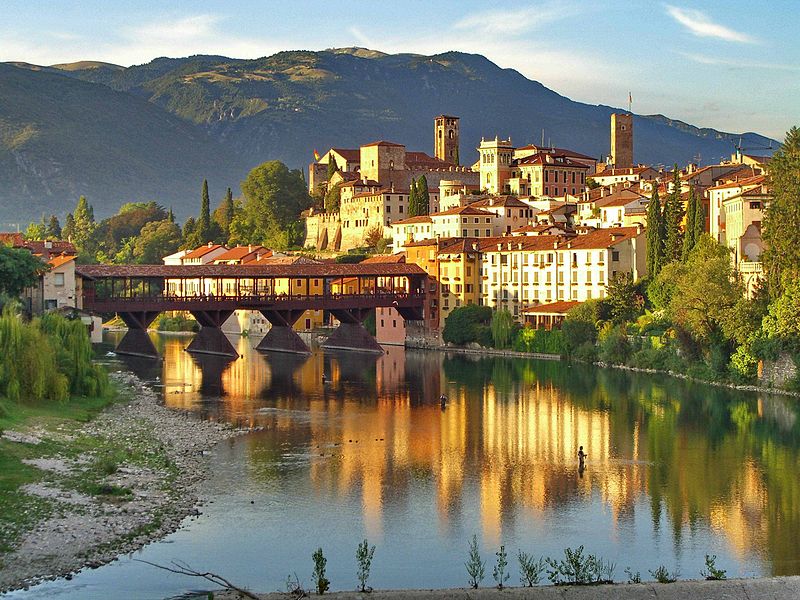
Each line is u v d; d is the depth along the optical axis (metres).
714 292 174.12
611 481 106.44
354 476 107.88
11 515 86.06
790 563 81.94
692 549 85.31
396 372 198.88
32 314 188.00
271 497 98.81
